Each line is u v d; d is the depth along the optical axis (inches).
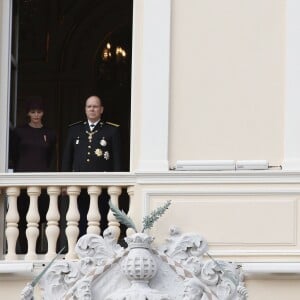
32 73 1743.4
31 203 1273.4
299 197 1255.5
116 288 1176.2
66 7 1753.2
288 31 1282.0
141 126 1282.0
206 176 1261.1
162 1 1291.8
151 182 1262.3
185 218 1258.0
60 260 1211.9
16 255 1273.4
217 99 1282.0
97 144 1309.1
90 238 1197.7
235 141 1275.8
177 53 1289.4
